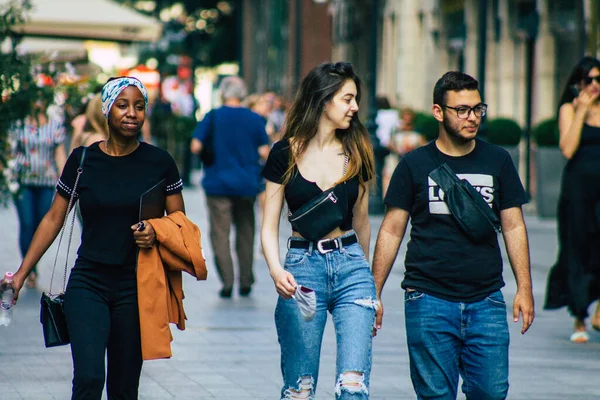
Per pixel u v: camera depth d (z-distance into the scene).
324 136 12.70
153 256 12.52
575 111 21.47
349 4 78.94
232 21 122.31
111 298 12.47
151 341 12.40
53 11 42.41
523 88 52.00
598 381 17.84
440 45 64.88
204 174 26.67
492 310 12.37
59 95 23.77
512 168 12.64
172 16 99.94
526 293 12.48
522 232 12.57
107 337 12.23
